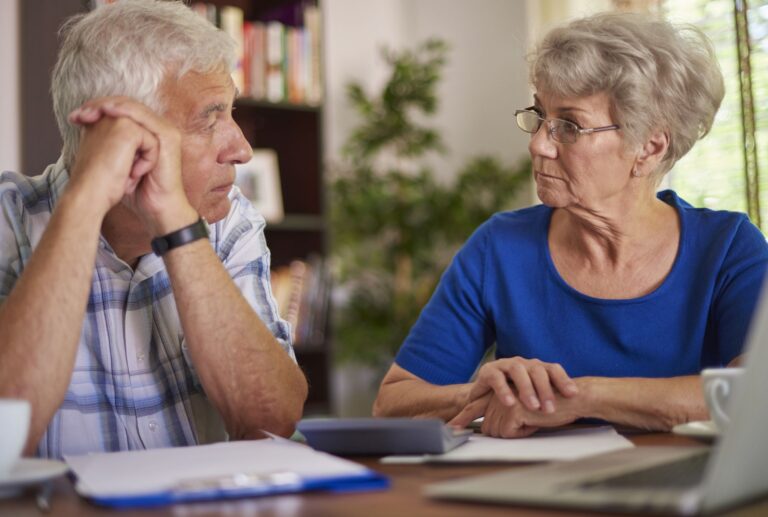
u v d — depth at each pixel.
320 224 3.70
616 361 1.42
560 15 3.95
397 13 4.61
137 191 1.15
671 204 1.49
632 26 1.32
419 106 4.10
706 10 3.06
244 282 1.41
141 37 1.25
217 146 1.29
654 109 1.31
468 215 4.05
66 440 1.24
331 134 4.36
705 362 1.41
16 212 1.29
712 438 0.84
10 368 0.99
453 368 1.50
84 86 1.25
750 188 2.56
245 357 1.16
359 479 0.70
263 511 0.62
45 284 1.02
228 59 1.31
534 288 1.48
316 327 3.66
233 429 1.18
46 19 2.82
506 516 0.59
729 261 1.38
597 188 1.35
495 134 4.21
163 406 1.30
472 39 4.30
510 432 1.09
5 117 2.98
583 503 0.58
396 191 4.16
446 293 1.54
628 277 1.42
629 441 0.96
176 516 0.61
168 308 1.33
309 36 3.68
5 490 0.73
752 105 2.56
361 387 4.37
